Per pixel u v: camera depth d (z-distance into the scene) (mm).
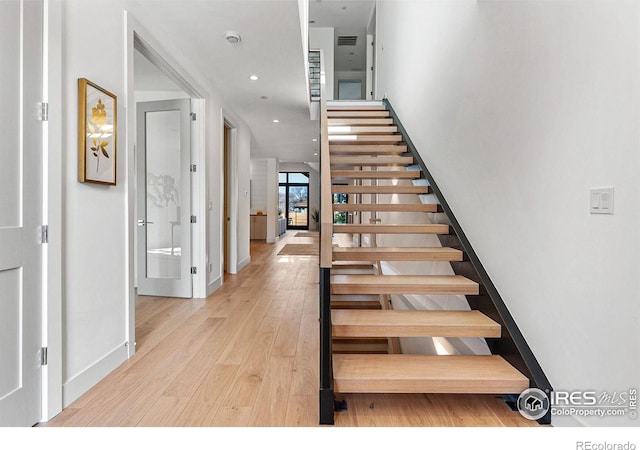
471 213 2783
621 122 1430
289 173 17047
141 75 4109
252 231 12516
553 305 1830
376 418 1847
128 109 2576
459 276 2762
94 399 2012
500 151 2348
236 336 3035
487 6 2521
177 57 3539
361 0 8133
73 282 2021
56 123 1851
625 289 1424
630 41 1388
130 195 2586
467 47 2863
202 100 4301
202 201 4324
